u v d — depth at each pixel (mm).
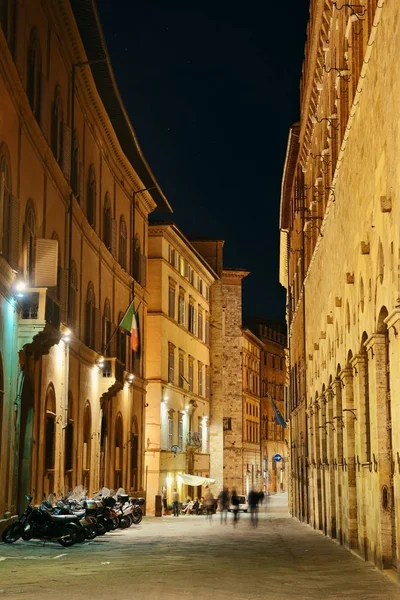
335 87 27016
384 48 16641
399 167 15141
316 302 34875
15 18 26219
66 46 33812
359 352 21359
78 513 26844
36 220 29109
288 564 20547
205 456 72438
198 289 72500
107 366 41594
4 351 24766
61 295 32188
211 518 46344
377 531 18938
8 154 25172
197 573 18438
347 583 16719
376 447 18797
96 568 19203
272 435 116438
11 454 25891
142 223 53750
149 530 35531
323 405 31609
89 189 39938
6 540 25156
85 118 38344
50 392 31547
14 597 14430
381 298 17469
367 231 19391
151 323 57875
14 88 25594
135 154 47906
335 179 26359
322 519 33750
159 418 56906
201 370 72938
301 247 43094
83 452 37906
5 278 24453
